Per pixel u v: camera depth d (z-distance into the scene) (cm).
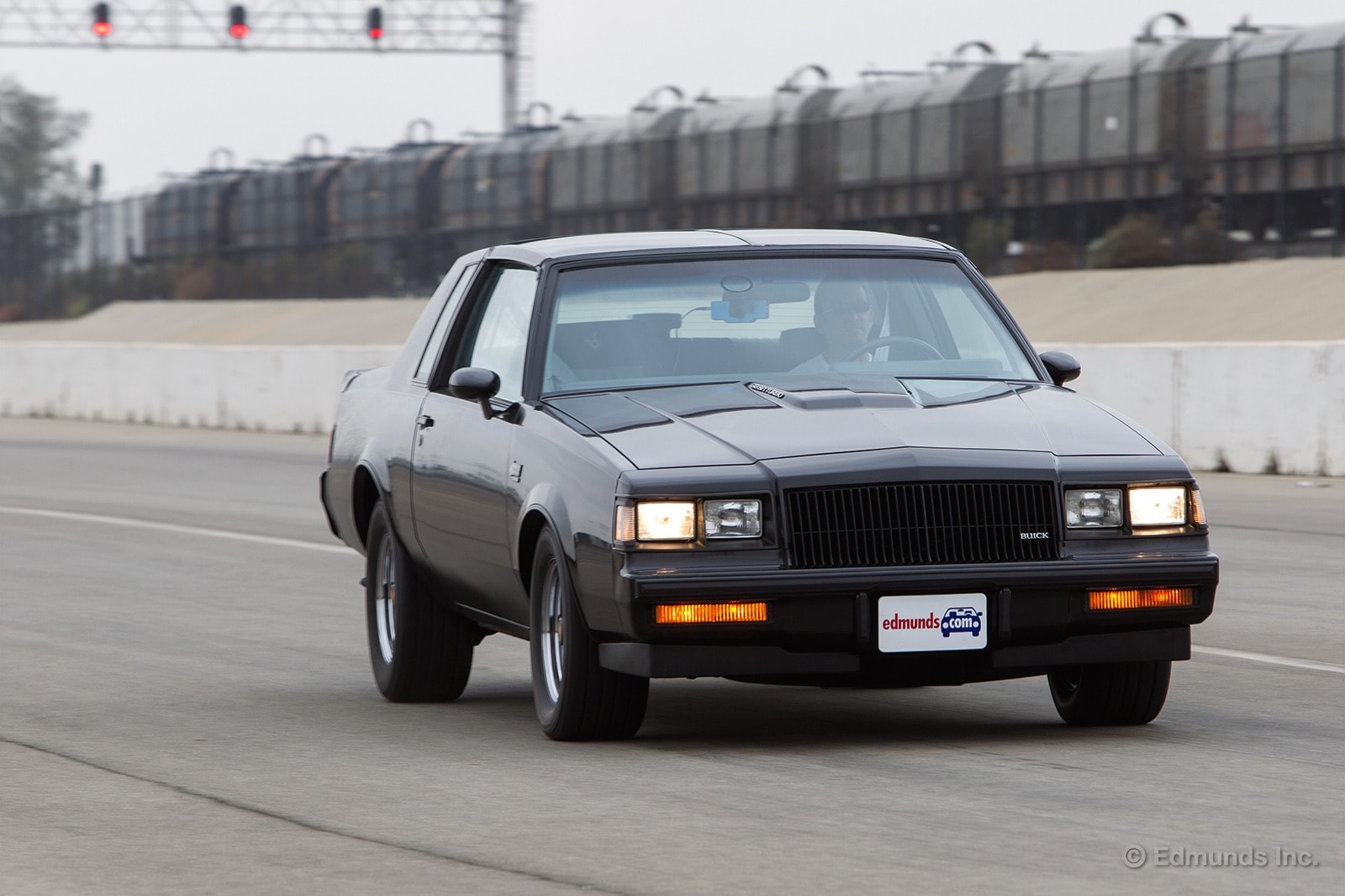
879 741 2158
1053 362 2356
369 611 2677
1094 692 2195
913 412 2105
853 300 2330
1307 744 2103
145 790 1978
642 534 1959
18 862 1670
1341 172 9862
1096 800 1789
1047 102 11456
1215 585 2028
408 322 15912
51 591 3881
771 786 1891
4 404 10744
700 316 2298
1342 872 1498
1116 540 2008
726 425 2066
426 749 2184
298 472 6775
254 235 18462
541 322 2305
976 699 2495
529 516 2145
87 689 2694
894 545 1970
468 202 15725
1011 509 1989
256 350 8962
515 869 1583
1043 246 11569
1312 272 9962
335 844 1703
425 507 2456
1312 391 5403
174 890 1558
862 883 1490
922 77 12475
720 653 1956
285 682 2764
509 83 19988
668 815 1762
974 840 1628
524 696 2623
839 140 12581
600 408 2170
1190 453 5712
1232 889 1445
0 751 2219
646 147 13925
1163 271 10844
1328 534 4284
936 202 12044
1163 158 10838
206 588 3897
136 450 7894
